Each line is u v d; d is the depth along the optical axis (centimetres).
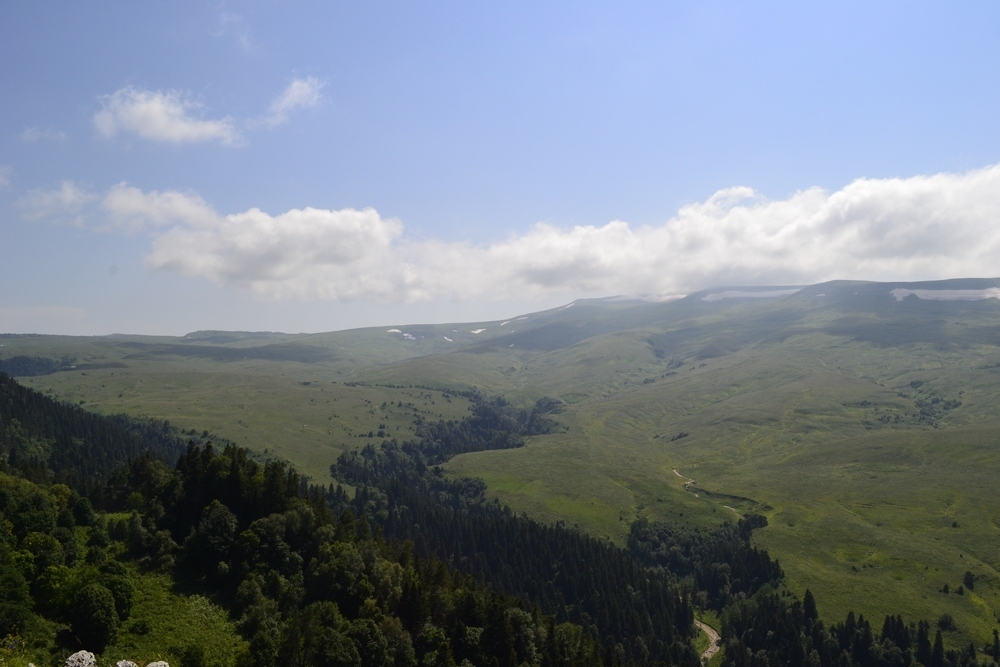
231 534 12712
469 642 12338
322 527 13712
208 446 14812
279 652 10338
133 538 12194
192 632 10469
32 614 8875
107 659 9169
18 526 10769
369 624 11350
